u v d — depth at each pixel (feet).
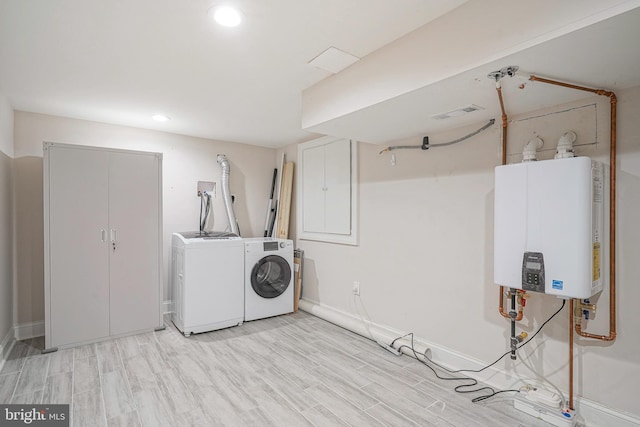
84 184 9.62
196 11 5.12
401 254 9.73
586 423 6.06
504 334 7.35
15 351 9.17
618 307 5.75
